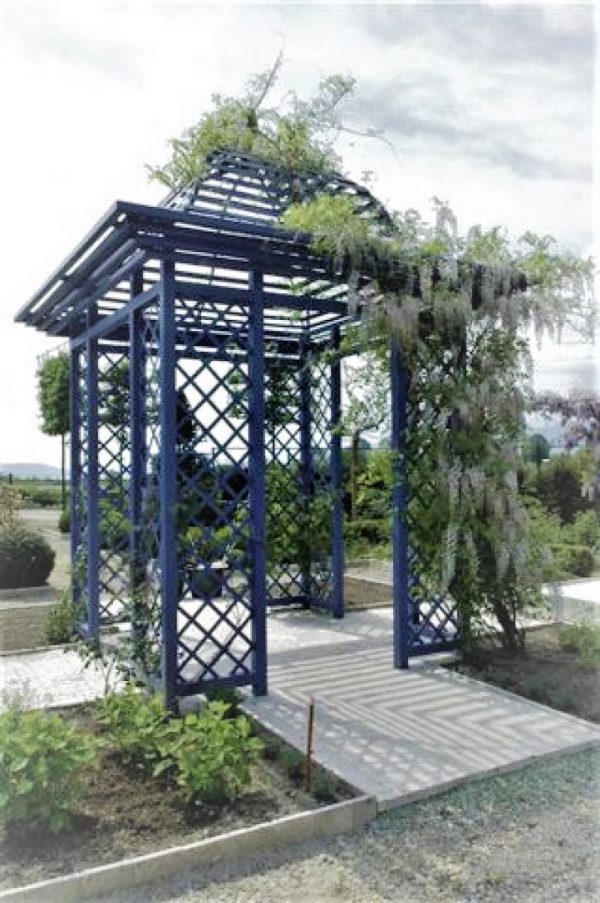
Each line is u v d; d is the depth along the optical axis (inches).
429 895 95.3
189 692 163.0
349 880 98.8
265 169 204.5
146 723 130.3
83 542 238.5
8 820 106.7
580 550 305.1
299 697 170.1
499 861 103.2
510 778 129.0
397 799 118.3
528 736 145.0
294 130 210.2
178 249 160.9
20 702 134.5
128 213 148.1
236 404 172.2
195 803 115.3
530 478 207.6
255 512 171.6
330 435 257.9
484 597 200.5
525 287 201.3
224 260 168.1
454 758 134.2
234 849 103.9
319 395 265.6
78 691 174.7
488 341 202.8
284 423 265.6
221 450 170.1
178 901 94.2
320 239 171.9
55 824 103.7
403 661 193.3
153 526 169.9
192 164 202.8
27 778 104.5
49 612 241.1
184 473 169.8
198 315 175.0
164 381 160.4
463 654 199.6
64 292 202.2
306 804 116.2
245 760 118.3
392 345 196.1
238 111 208.1
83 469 241.4
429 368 198.1
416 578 199.9
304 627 243.0
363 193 212.4
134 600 173.2
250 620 174.6
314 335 261.7
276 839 106.8
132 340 181.8
